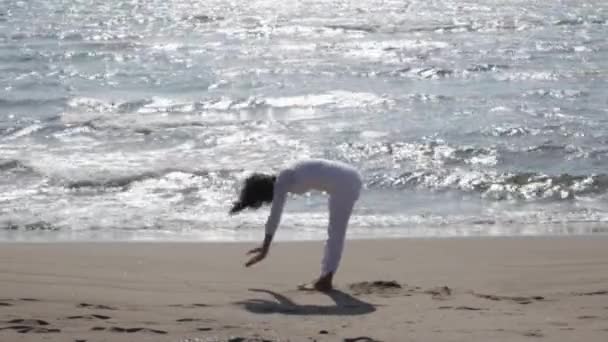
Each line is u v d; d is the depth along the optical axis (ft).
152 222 42.75
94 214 44.01
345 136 63.16
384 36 124.16
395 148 59.41
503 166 55.52
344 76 90.89
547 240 37.81
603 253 34.73
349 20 145.69
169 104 75.92
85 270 30.17
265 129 65.77
